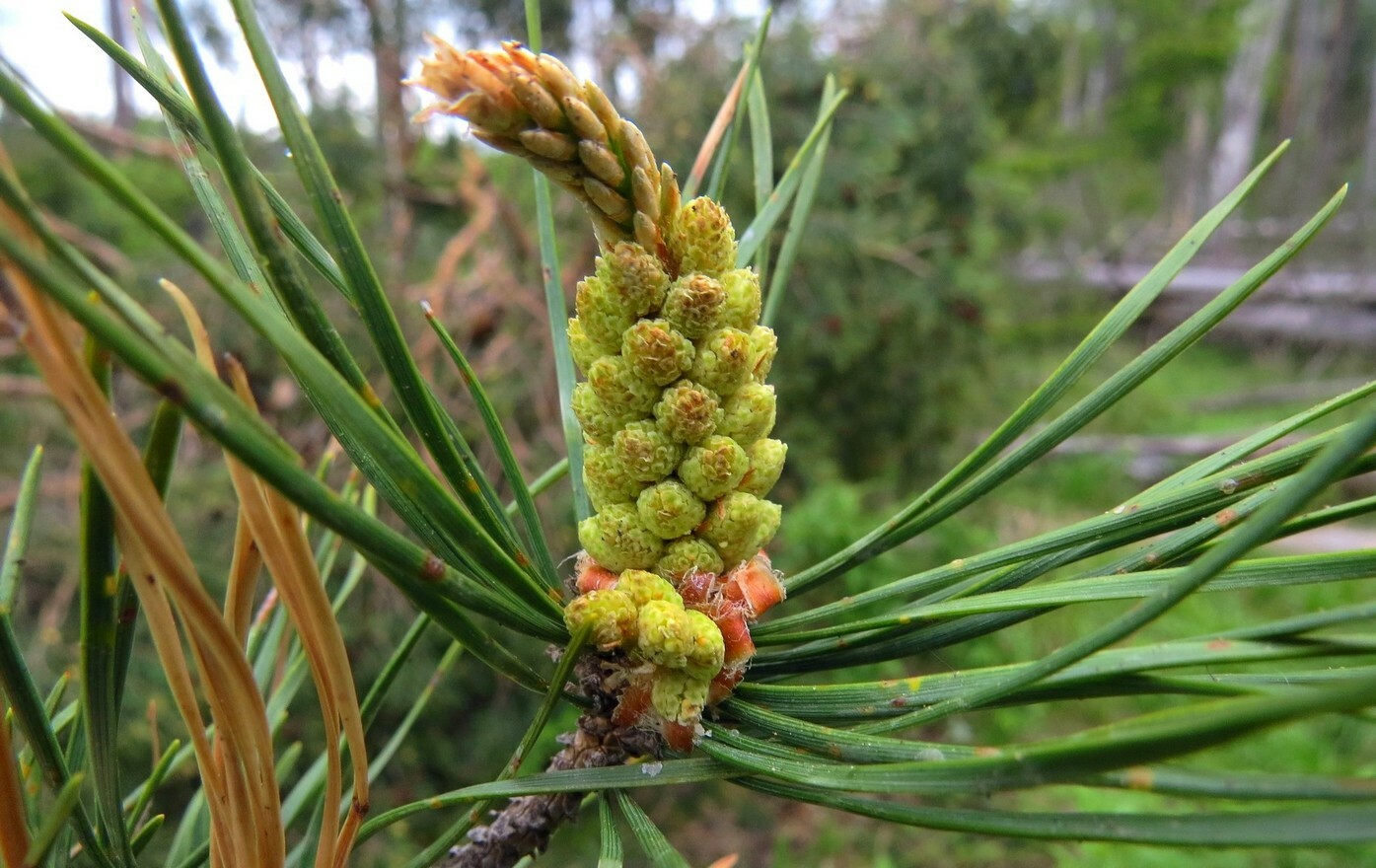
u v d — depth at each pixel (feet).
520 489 0.24
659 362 0.20
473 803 0.21
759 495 0.23
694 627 0.20
